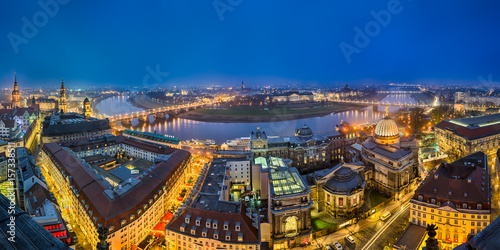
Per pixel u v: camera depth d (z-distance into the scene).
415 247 116.44
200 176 170.62
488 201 125.69
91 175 158.62
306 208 131.75
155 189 151.88
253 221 124.38
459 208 126.94
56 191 187.25
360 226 145.50
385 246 127.94
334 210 151.25
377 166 180.62
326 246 128.75
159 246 131.88
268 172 164.00
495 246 31.42
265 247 131.88
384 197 172.62
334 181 156.75
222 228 116.19
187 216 121.62
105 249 64.50
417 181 191.00
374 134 197.62
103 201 130.38
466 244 39.34
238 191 183.88
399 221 147.62
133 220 127.94
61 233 114.00
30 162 185.25
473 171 145.75
